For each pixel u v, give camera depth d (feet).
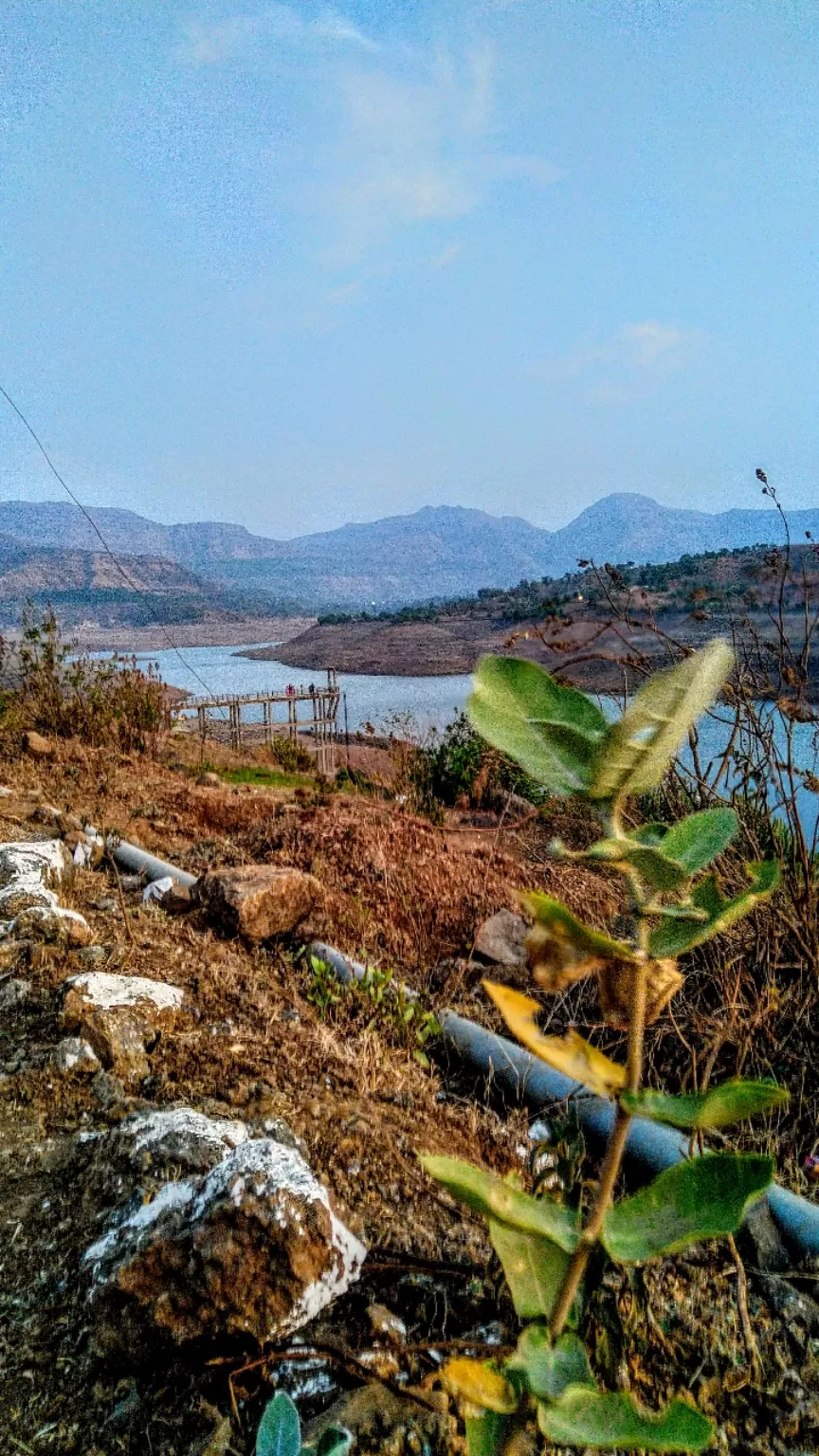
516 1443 2.78
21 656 30.68
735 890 11.03
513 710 2.31
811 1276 7.15
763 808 11.95
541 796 24.49
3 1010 10.89
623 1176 8.55
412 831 17.58
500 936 14.06
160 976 11.93
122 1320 6.14
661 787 12.59
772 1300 6.99
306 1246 6.20
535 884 15.64
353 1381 6.06
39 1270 7.01
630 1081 2.40
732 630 11.39
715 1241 7.47
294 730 44.86
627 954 2.37
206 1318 6.00
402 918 14.73
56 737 28.60
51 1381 6.12
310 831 17.80
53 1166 8.26
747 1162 2.55
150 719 33.17
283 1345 6.17
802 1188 8.42
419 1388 5.91
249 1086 9.44
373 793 27.09
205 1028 10.70
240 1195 6.38
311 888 14.44
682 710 2.05
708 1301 6.90
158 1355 6.06
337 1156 8.29
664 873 2.27
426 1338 6.42
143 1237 6.60
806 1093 9.75
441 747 27.58
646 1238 2.55
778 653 11.14
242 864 17.49
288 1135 8.21
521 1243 2.92
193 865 17.70
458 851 16.99
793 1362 6.47
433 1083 10.25
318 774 31.86
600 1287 6.07
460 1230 7.52
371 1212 7.62
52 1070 9.60
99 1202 7.54
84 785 23.34
